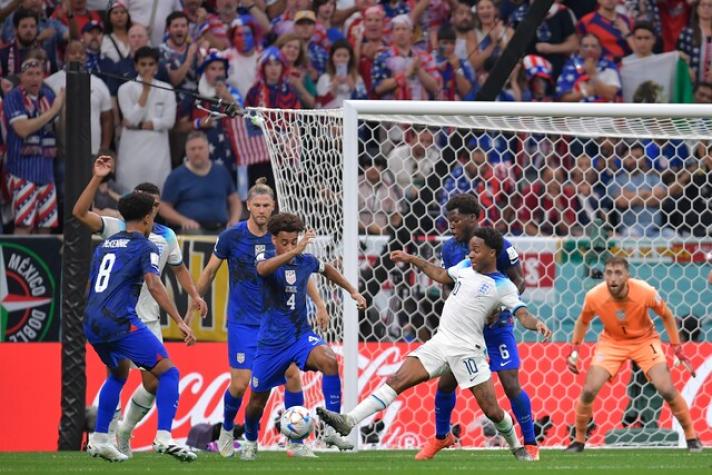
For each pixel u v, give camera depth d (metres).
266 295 27.73
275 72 50.03
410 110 33.22
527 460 28.11
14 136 47.16
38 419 36.94
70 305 34.03
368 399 26.38
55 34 49.19
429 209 43.22
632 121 37.38
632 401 36.88
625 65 52.62
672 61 52.72
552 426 37.06
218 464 26.83
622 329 32.66
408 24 51.38
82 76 34.00
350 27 51.94
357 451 32.78
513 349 29.02
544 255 39.69
